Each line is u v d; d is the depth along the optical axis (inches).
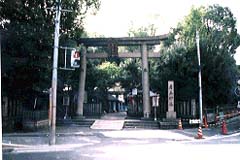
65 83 1705.2
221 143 880.9
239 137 1048.2
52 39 1087.0
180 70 1446.9
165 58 1505.9
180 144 866.1
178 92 1465.3
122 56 1545.3
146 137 1030.4
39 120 1254.9
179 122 1283.2
